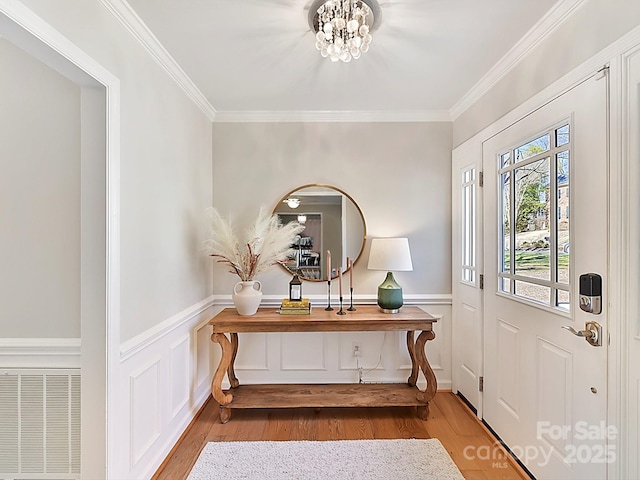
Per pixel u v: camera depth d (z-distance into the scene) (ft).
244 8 5.26
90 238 4.91
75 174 5.36
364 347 9.69
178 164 7.39
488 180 7.64
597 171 4.62
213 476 6.14
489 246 7.63
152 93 6.25
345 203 9.66
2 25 3.51
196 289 8.46
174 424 7.18
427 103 9.02
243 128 9.62
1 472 5.37
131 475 5.53
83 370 4.93
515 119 6.55
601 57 4.52
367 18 5.49
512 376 6.75
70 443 5.33
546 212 5.78
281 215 9.62
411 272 9.70
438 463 6.46
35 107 5.39
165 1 5.08
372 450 6.88
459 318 9.23
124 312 5.36
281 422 8.03
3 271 5.36
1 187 5.39
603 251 4.54
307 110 9.43
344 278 9.70
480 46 6.32
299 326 7.85
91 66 4.55
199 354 8.62
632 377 4.17
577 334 4.71
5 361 5.32
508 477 6.12
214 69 7.16
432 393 8.00
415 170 9.69
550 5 5.19
